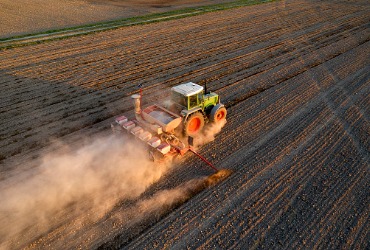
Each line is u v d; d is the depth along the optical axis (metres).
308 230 7.63
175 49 20.91
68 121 12.55
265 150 10.66
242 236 7.49
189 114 10.71
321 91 14.80
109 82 16.05
